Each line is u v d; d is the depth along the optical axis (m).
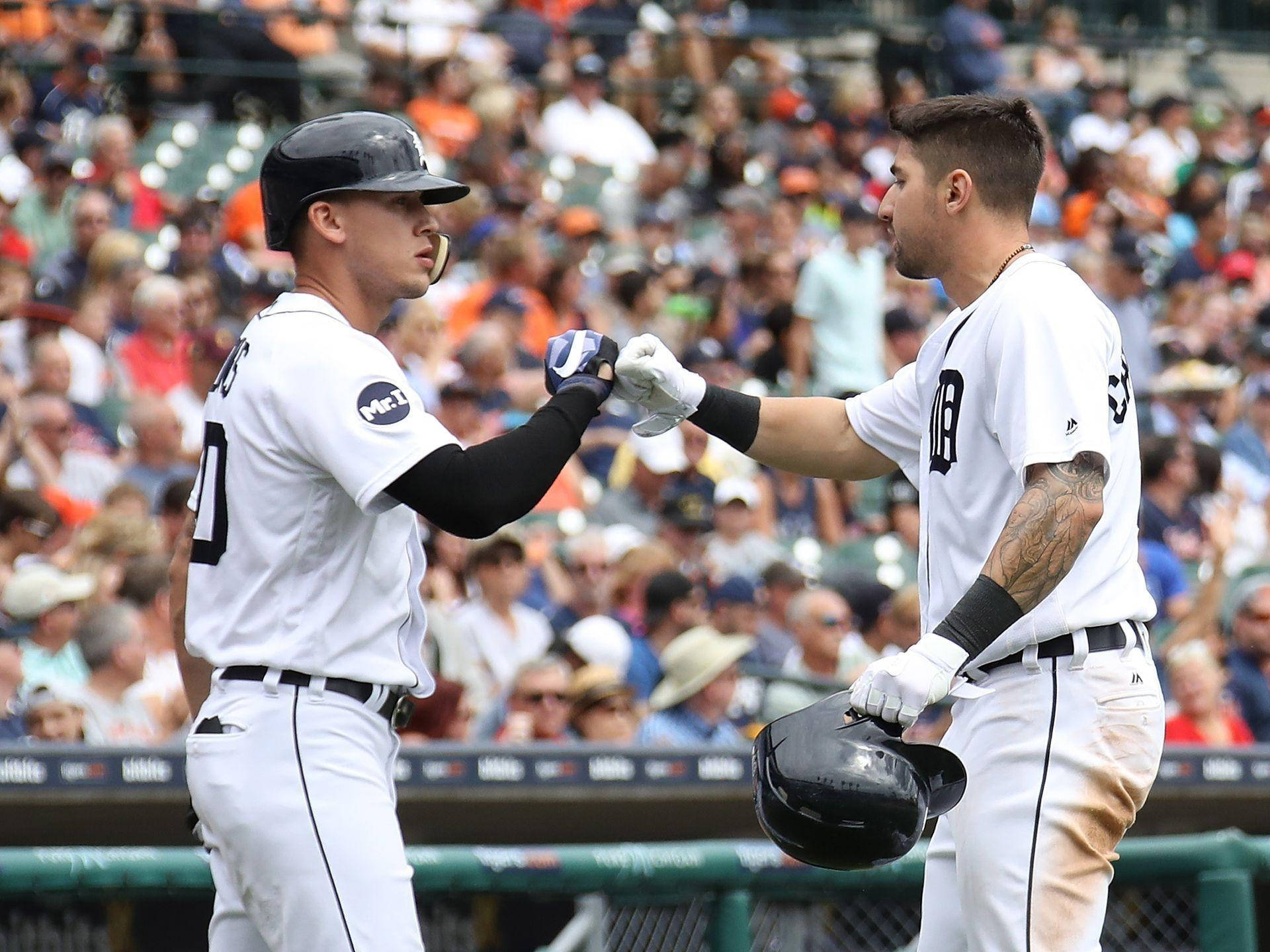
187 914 14.74
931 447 11.82
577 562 25.41
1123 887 16.23
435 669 22.05
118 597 20.27
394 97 39.97
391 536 11.14
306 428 10.68
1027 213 11.79
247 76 39.47
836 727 10.88
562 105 42.41
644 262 35.44
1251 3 56.38
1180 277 41.84
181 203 35.50
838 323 34.22
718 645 21.12
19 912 14.00
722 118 44.09
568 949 14.30
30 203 33.56
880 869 15.58
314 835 10.62
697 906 15.18
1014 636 11.12
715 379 32.75
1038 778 11.02
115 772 15.17
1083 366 10.88
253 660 10.80
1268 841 16.03
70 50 37.50
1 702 18.30
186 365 29.19
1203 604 26.52
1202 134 48.97
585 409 11.41
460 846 16.50
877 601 24.73
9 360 27.86
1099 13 55.16
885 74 47.97
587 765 16.88
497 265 32.84
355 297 11.35
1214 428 34.44
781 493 30.75
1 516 22.27
